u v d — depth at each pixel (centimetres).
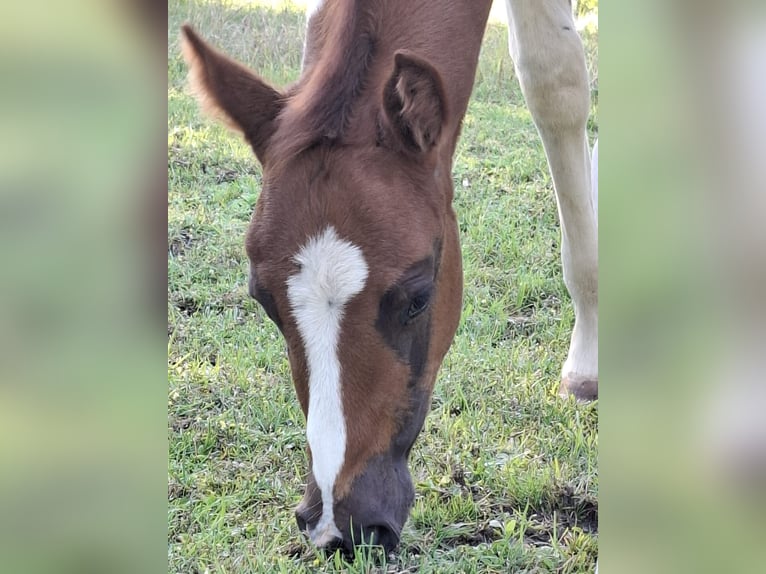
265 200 232
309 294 222
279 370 411
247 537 312
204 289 473
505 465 338
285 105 251
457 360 407
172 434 367
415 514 314
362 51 250
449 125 244
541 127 374
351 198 225
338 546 239
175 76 706
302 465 350
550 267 487
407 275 225
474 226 521
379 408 231
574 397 383
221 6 786
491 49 752
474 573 285
